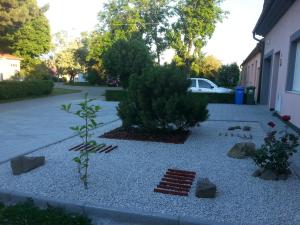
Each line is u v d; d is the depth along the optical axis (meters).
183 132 8.29
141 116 7.60
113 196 4.16
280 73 11.61
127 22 33.00
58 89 31.34
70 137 7.81
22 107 14.94
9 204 4.11
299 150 6.51
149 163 5.64
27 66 36.34
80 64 52.72
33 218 3.60
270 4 10.46
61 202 3.93
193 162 5.74
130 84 7.91
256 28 14.97
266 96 17.09
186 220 3.53
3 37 22.41
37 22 35.59
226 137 7.96
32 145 6.93
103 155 6.13
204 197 4.14
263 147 5.07
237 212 3.75
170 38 32.28
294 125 8.92
